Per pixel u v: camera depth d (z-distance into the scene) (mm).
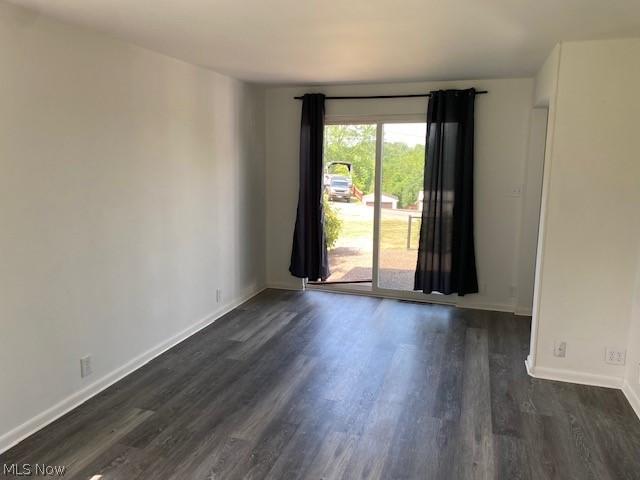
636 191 2996
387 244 5262
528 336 4148
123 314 3281
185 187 3930
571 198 3105
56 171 2664
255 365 3518
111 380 3191
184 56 3598
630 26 2652
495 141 4641
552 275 3209
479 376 3359
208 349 3812
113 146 3088
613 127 2986
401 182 5102
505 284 4820
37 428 2625
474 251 4832
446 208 4762
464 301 4961
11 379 2465
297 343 3959
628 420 2781
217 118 4363
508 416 2822
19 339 2500
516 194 4656
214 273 4488
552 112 3076
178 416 2785
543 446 2521
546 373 3324
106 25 2746
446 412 2865
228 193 4660
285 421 2748
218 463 2348
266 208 5582
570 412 2867
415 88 4805
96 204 2975
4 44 2322
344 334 4176
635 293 3027
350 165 5270
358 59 3658
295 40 3074
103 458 2373
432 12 2461
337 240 5480
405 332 4238
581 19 2537
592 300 3158
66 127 2711
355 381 3273
